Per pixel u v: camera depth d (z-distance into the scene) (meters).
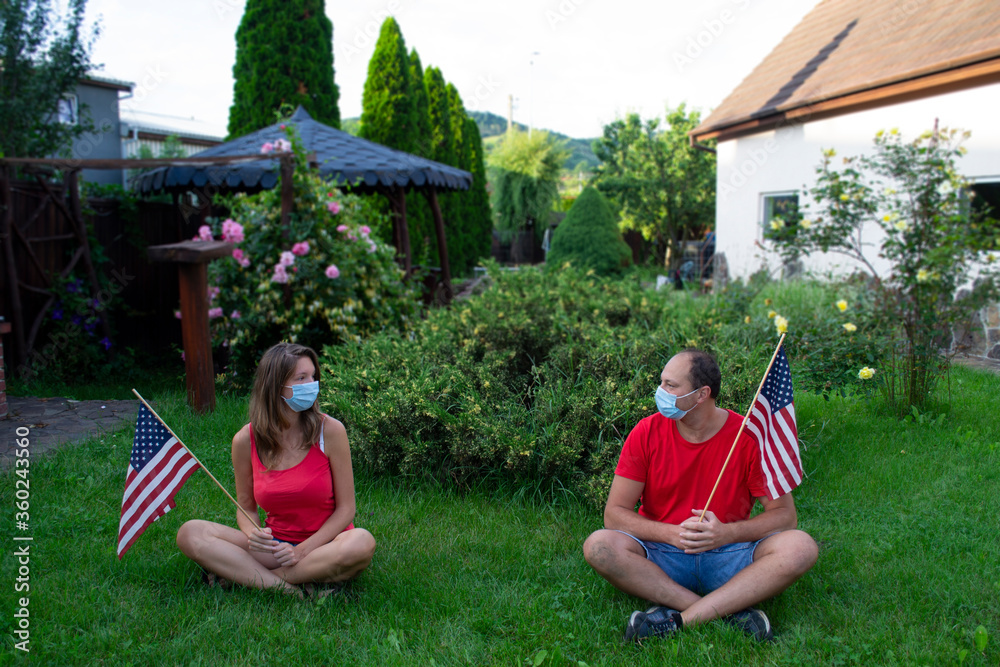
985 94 8.41
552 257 18.23
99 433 5.06
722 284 10.77
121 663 2.39
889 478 4.15
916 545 3.31
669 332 5.31
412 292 8.14
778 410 2.81
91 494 3.96
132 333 8.95
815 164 11.02
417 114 14.93
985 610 2.72
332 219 7.12
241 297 6.86
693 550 2.69
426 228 15.77
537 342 5.29
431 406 4.17
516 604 2.87
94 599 2.83
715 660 2.40
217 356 7.11
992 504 3.71
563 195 32.38
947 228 5.29
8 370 6.91
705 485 2.81
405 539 3.54
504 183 26.84
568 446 3.98
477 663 2.46
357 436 4.30
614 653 2.51
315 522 3.00
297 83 12.53
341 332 6.97
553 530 3.65
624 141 21.42
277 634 2.57
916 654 2.42
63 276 7.34
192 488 4.16
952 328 5.82
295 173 7.03
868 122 10.02
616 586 2.80
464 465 4.20
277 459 2.93
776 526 2.73
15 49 8.15
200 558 2.91
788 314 6.33
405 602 2.89
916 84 8.95
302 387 2.83
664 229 20.84
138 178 8.80
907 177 5.64
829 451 4.66
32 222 7.30
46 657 2.41
